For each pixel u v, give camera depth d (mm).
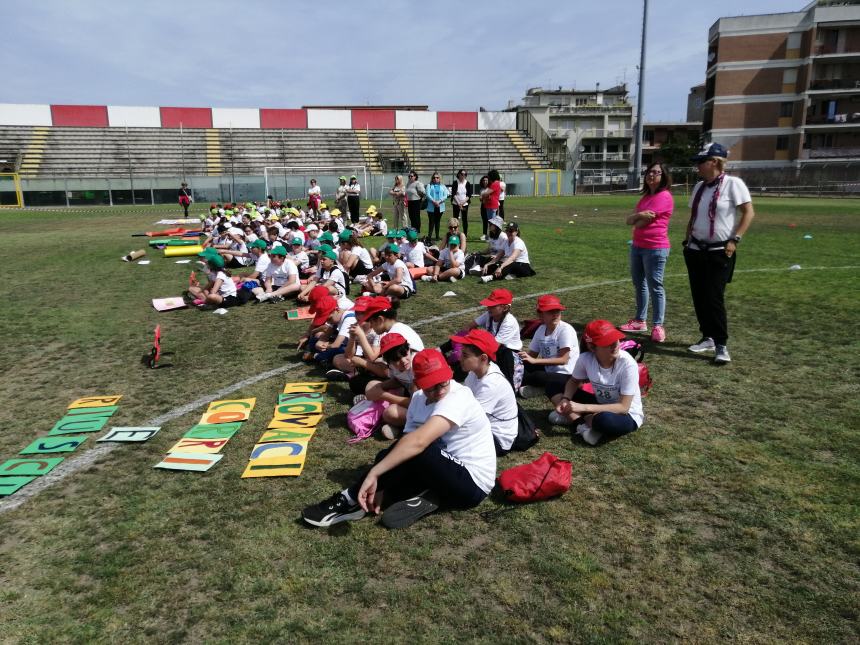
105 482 3926
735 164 51031
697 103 77375
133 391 5602
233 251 13977
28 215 30828
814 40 47219
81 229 22844
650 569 2949
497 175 16188
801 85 48531
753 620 2600
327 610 2711
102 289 10734
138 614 2719
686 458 4066
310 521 3357
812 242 14789
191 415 5008
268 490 3785
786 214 23766
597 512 3463
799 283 9578
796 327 7094
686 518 3371
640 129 42594
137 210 35156
